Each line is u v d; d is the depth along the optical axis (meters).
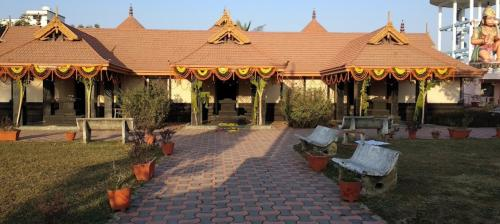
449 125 20.70
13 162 10.41
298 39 26.30
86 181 8.35
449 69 19.94
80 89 23.14
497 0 38.91
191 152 12.55
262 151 12.80
